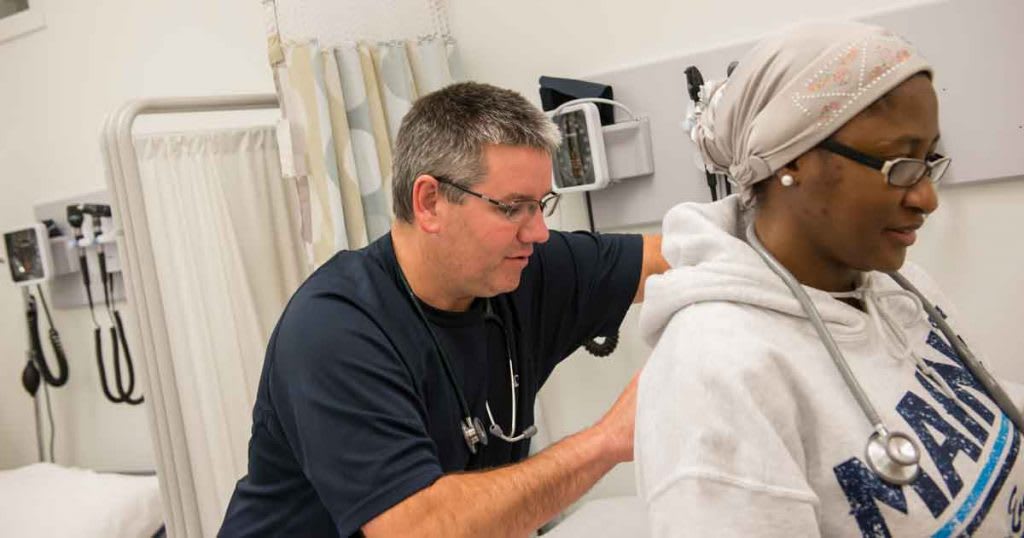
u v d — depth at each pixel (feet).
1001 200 4.71
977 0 4.50
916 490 2.13
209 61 7.16
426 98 4.00
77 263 8.13
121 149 4.46
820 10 4.95
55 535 6.77
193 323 5.15
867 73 2.06
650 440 2.23
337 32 5.40
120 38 7.64
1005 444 2.37
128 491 7.13
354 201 5.29
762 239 2.46
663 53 5.43
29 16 8.13
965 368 2.64
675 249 2.67
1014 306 4.75
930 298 2.96
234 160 5.51
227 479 5.21
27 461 9.03
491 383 4.33
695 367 2.17
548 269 4.68
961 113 4.63
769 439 2.05
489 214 3.70
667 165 5.45
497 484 3.34
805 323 2.36
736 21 5.19
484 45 6.04
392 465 3.27
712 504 2.03
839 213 2.17
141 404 8.13
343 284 3.87
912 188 2.10
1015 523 2.30
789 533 2.00
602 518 5.47
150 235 4.64
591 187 5.36
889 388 2.32
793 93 2.16
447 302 4.10
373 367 3.53
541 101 5.64
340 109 5.27
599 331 4.96
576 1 5.67
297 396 3.47
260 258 5.60
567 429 6.13
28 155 8.51
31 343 8.57
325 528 3.92
